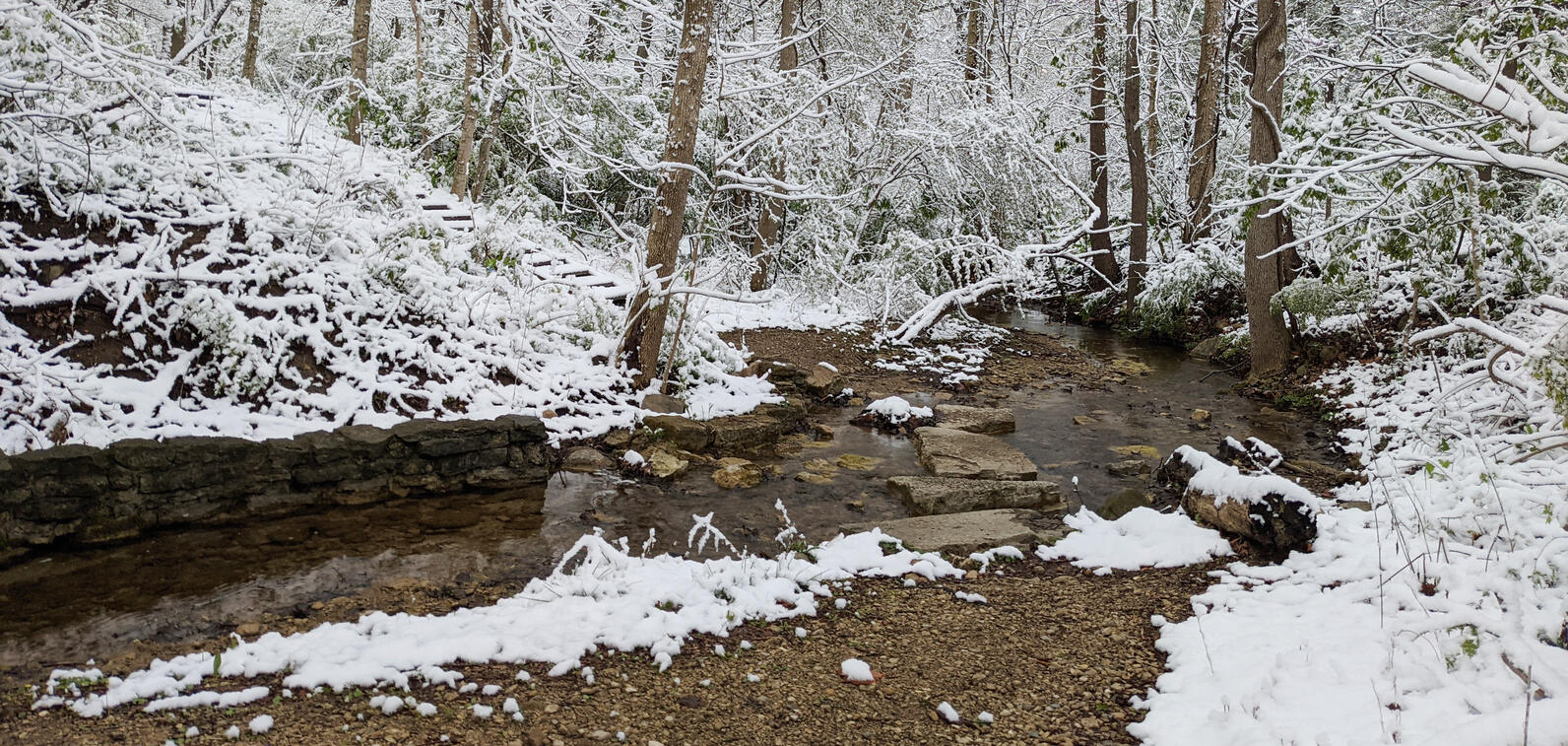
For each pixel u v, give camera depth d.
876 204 17.36
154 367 6.92
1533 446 5.25
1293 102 11.15
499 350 8.71
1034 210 16.94
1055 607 5.13
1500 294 9.83
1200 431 9.69
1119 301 17.34
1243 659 4.23
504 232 10.33
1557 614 3.84
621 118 14.90
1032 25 21.92
